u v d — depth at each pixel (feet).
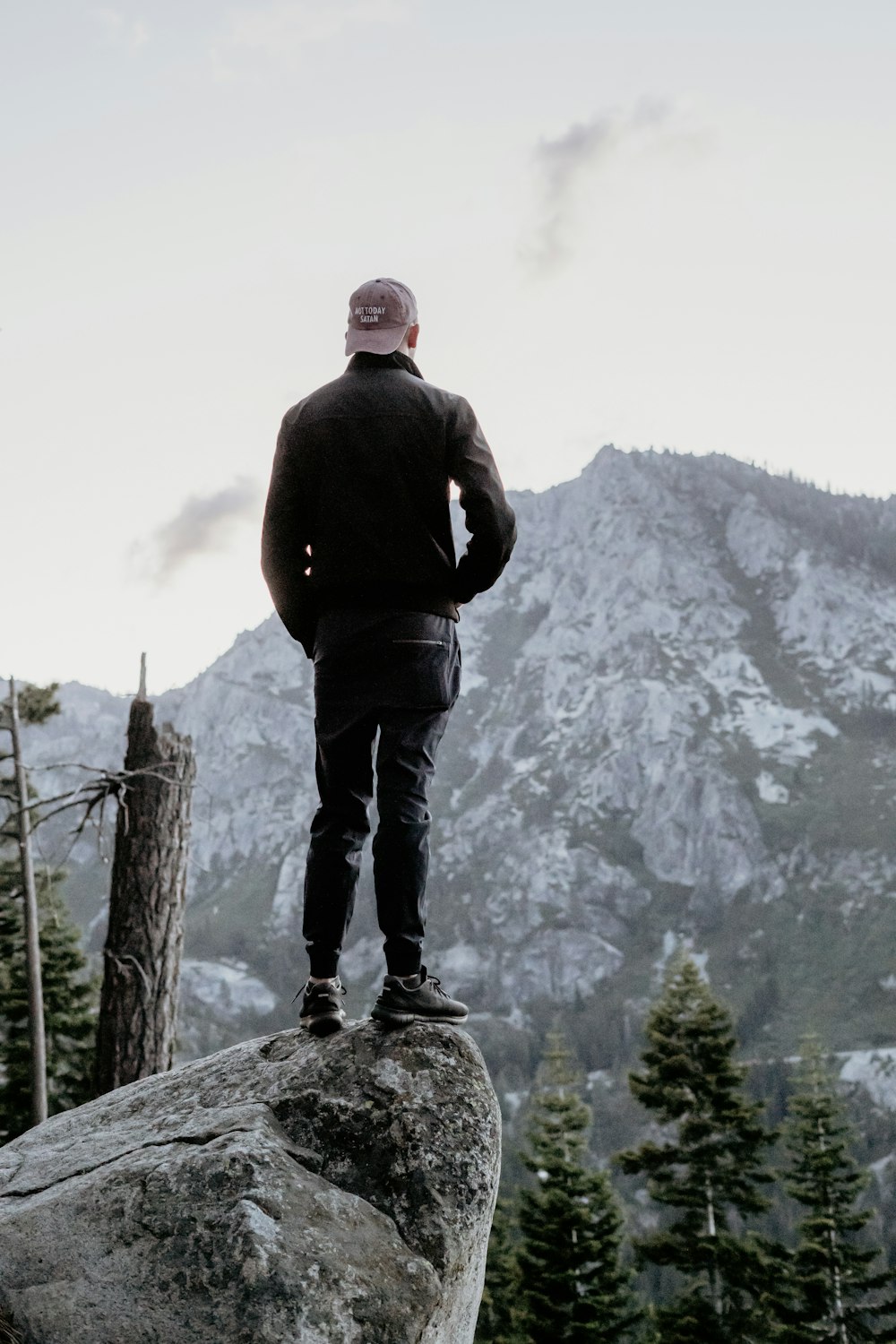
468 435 11.31
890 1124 418.10
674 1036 99.76
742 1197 96.17
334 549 11.28
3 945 70.23
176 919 34.53
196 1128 10.56
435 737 11.49
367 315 11.77
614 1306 87.97
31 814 44.45
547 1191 91.86
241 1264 9.10
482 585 11.46
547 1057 108.99
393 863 11.06
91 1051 71.46
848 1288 93.71
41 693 48.75
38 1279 9.34
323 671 11.44
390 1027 11.14
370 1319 9.04
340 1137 10.50
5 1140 68.80
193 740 36.17
